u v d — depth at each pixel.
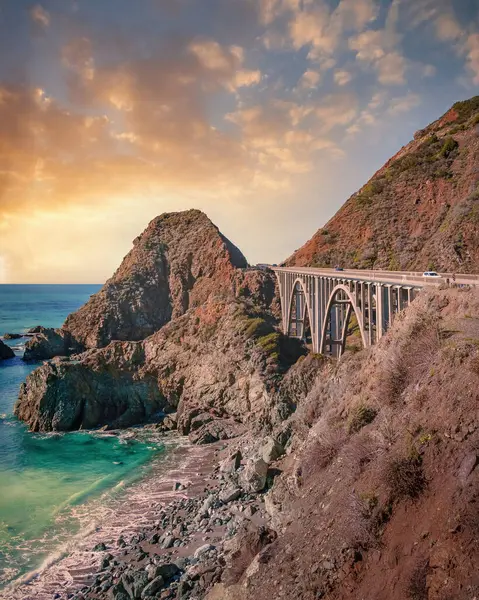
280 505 18.08
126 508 30.11
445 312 18.20
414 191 77.19
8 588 21.14
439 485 9.78
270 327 60.25
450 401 11.34
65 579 21.70
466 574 7.77
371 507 10.83
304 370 44.56
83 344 104.75
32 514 29.64
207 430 47.59
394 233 73.25
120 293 110.88
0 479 36.38
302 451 20.36
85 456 42.12
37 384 53.12
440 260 52.38
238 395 51.50
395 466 10.71
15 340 129.75
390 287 30.47
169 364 60.91
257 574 12.58
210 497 28.94
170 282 114.62
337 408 20.45
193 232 122.81
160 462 39.91
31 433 49.22
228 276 100.75
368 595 9.12
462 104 94.50
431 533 8.98
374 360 19.89
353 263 73.06
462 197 67.06
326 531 11.89
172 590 18.36
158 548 23.67
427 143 86.56
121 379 58.16
